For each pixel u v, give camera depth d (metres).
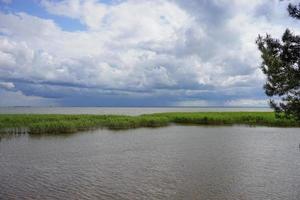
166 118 64.00
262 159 26.75
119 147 33.75
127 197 16.48
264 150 31.66
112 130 52.03
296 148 32.94
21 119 52.22
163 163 25.27
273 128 55.88
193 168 23.36
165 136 43.81
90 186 18.56
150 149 32.50
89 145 35.03
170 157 27.92
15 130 44.62
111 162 25.73
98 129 53.34
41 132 44.88
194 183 19.19
